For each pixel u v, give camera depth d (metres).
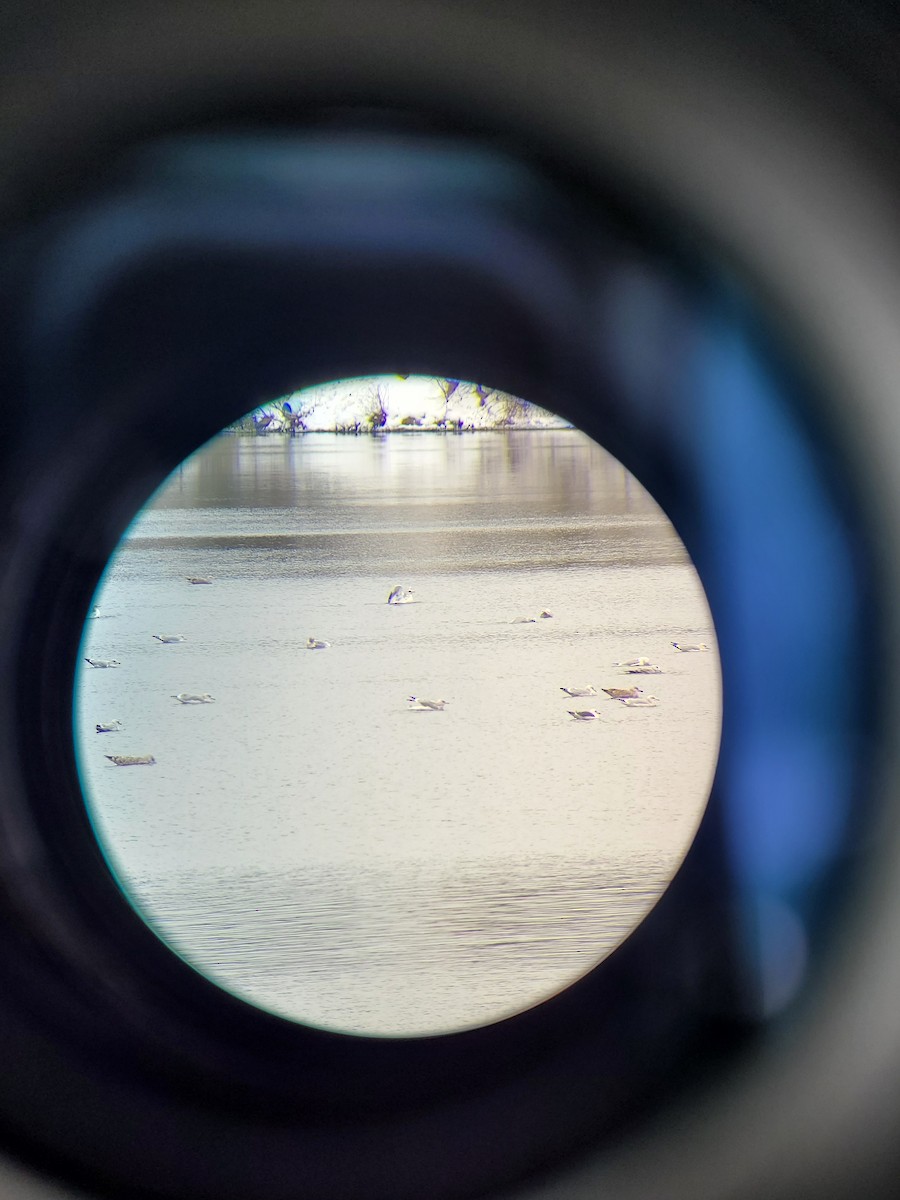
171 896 24.39
